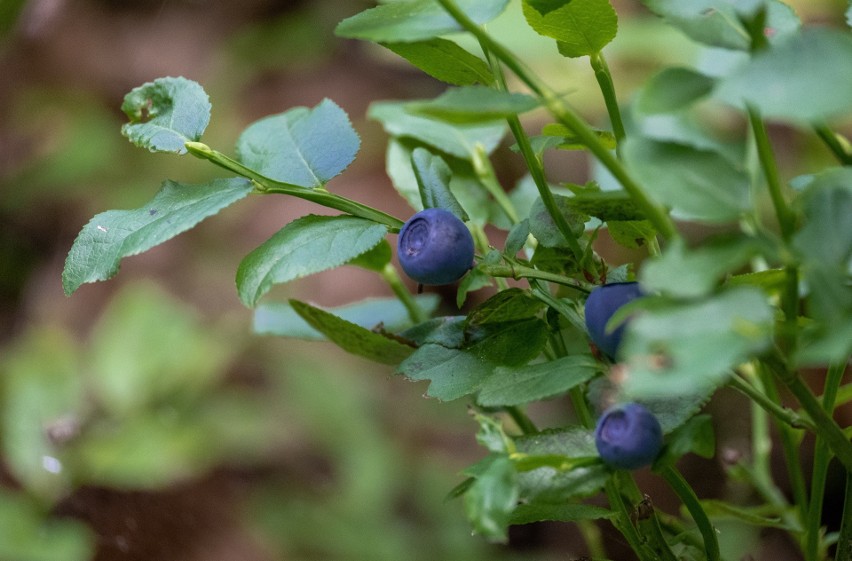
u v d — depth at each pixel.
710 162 0.23
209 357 0.64
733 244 0.23
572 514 0.26
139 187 0.79
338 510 0.62
